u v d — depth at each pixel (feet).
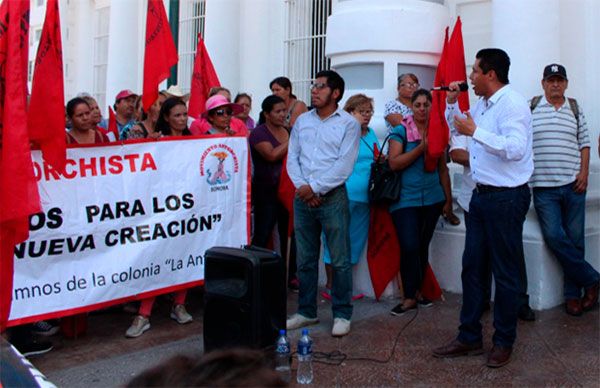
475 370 13.14
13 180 12.26
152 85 17.39
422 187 17.12
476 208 13.39
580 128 16.99
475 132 12.46
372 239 18.71
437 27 21.99
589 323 16.07
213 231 17.06
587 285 16.78
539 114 16.90
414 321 16.61
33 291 14.03
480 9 22.36
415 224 17.17
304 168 15.56
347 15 22.34
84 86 45.85
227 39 30.73
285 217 19.57
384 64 21.61
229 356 3.48
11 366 5.80
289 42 30.01
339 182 15.01
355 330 15.92
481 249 13.60
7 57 12.29
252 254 12.64
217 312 12.94
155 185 15.87
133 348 14.89
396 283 18.94
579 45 19.92
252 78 31.14
